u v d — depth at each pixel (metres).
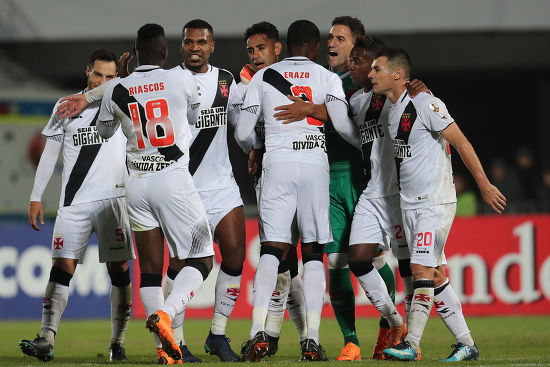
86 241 25.14
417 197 21.78
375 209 22.88
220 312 22.75
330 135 23.94
